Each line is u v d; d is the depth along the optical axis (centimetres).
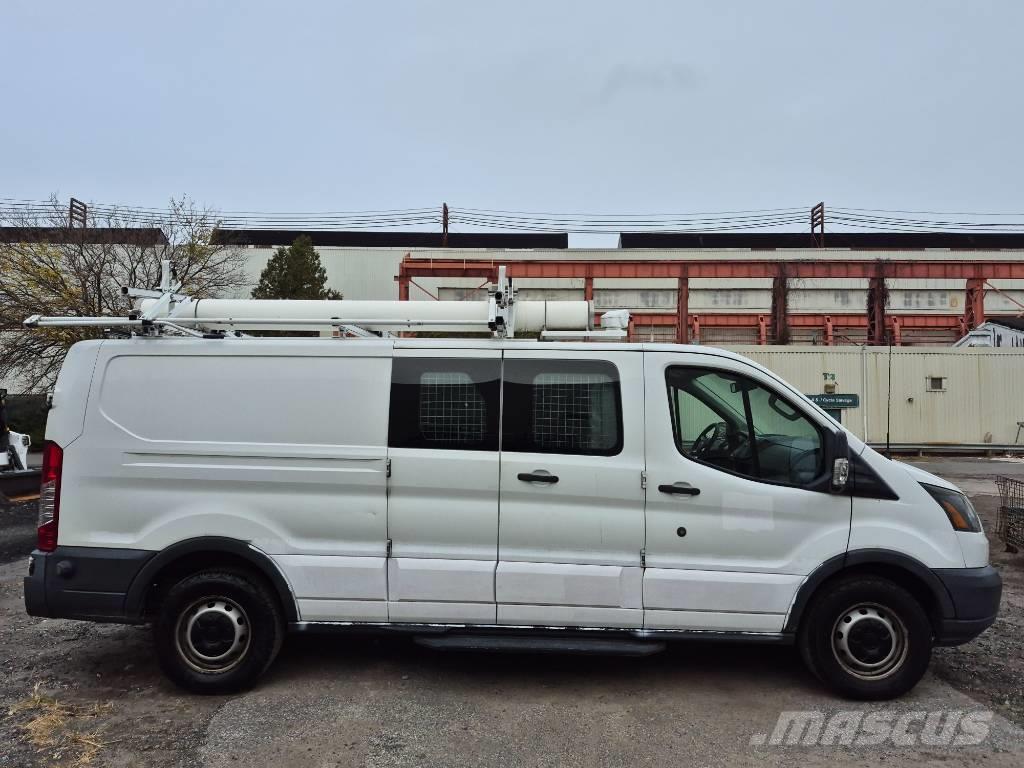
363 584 416
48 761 343
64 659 484
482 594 412
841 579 412
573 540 411
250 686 424
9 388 2458
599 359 427
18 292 2069
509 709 402
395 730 376
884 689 407
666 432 416
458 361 427
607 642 409
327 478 418
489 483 414
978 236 5103
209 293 2428
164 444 423
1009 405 2384
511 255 4175
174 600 418
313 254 2994
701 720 389
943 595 404
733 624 408
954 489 426
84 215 2262
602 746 359
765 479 413
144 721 386
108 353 435
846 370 2394
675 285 4184
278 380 429
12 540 909
